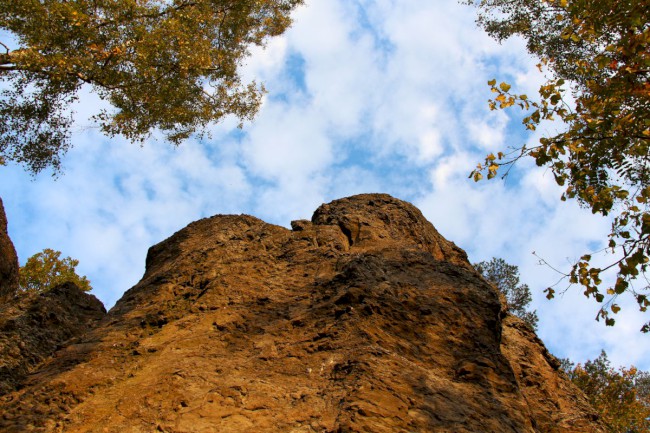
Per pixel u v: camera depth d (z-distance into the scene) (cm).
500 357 877
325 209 1502
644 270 841
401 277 1061
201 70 1811
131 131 1738
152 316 975
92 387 771
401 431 660
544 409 1077
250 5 1998
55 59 1516
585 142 918
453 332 915
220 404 706
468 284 1059
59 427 685
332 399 712
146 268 1380
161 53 1650
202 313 976
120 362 841
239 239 1284
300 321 916
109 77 1634
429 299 981
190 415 685
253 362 816
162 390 740
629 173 902
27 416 706
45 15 1526
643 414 2281
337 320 895
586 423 1075
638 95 880
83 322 1223
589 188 919
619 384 2328
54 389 761
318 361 803
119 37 1600
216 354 842
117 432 668
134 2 1638
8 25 1545
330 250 1193
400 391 730
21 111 1762
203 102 1933
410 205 1623
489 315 973
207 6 1853
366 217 1424
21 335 1049
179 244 1347
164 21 1650
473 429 698
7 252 1633
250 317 955
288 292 1048
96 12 1623
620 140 881
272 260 1193
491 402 771
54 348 1076
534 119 959
